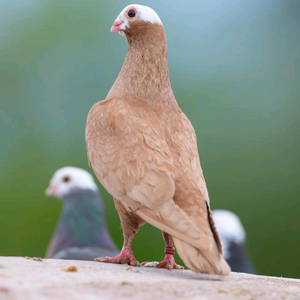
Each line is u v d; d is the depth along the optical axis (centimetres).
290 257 2030
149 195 699
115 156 741
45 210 2053
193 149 767
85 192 1491
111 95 815
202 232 657
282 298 586
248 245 2017
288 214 2041
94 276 610
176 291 570
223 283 623
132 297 539
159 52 810
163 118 780
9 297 499
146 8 821
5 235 2042
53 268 641
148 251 1870
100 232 1472
